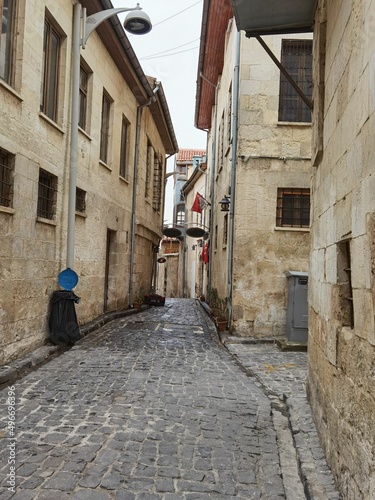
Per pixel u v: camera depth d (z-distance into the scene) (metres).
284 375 6.77
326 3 4.42
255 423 4.67
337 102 3.54
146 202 16.88
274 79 10.23
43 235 7.59
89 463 3.58
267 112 10.21
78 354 7.61
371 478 2.32
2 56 6.45
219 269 13.78
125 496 3.12
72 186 8.62
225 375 6.68
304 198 10.23
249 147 10.20
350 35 3.08
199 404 5.21
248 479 3.46
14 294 6.54
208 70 16.03
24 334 6.92
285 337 9.84
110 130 11.85
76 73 8.71
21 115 6.66
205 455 3.85
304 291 9.01
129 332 10.17
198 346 8.96
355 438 2.67
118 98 12.34
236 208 10.16
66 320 8.05
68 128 8.61
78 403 5.06
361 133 2.71
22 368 6.27
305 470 3.41
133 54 11.78
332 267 3.61
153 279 20.47
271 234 10.11
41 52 7.32
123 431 4.29
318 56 4.60
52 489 3.15
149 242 18.58
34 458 3.63
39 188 7.73
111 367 6.79
